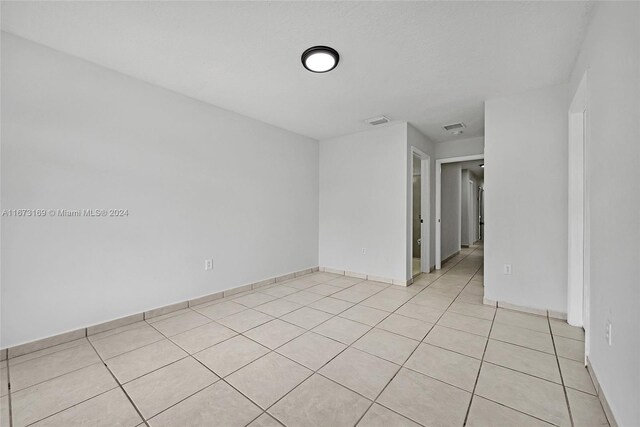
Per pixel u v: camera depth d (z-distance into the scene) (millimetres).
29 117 2041
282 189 4188
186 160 3002
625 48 1267
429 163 4789
